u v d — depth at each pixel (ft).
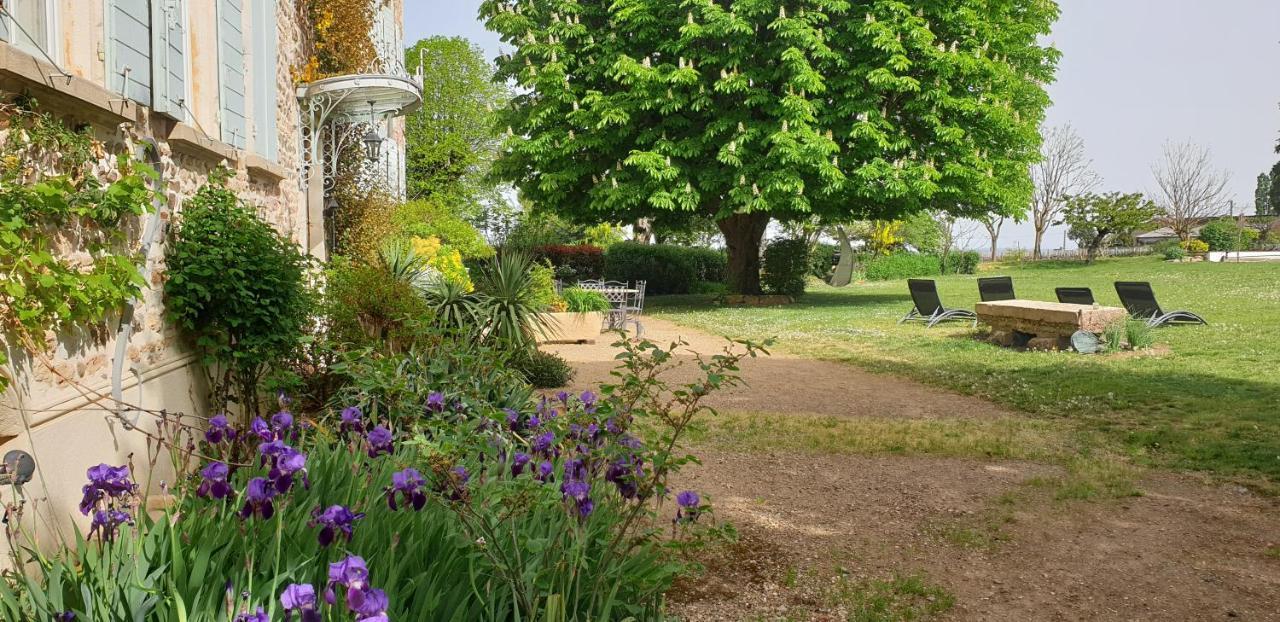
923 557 13.29
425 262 31.45
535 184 71.51
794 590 11.94
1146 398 25.93
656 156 62.34
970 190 67.51
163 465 14.29
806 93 65.67
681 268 93.86
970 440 21.12
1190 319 44.70
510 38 71.51
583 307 43.68
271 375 18.16
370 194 42.68
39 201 9.98
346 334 21.40
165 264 15.30
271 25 23.68
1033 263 152.25
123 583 6.79
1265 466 18.13
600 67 65.82
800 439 21.38
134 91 13.46
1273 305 53.72
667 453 9.43
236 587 6.63
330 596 5.52
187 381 15.97
